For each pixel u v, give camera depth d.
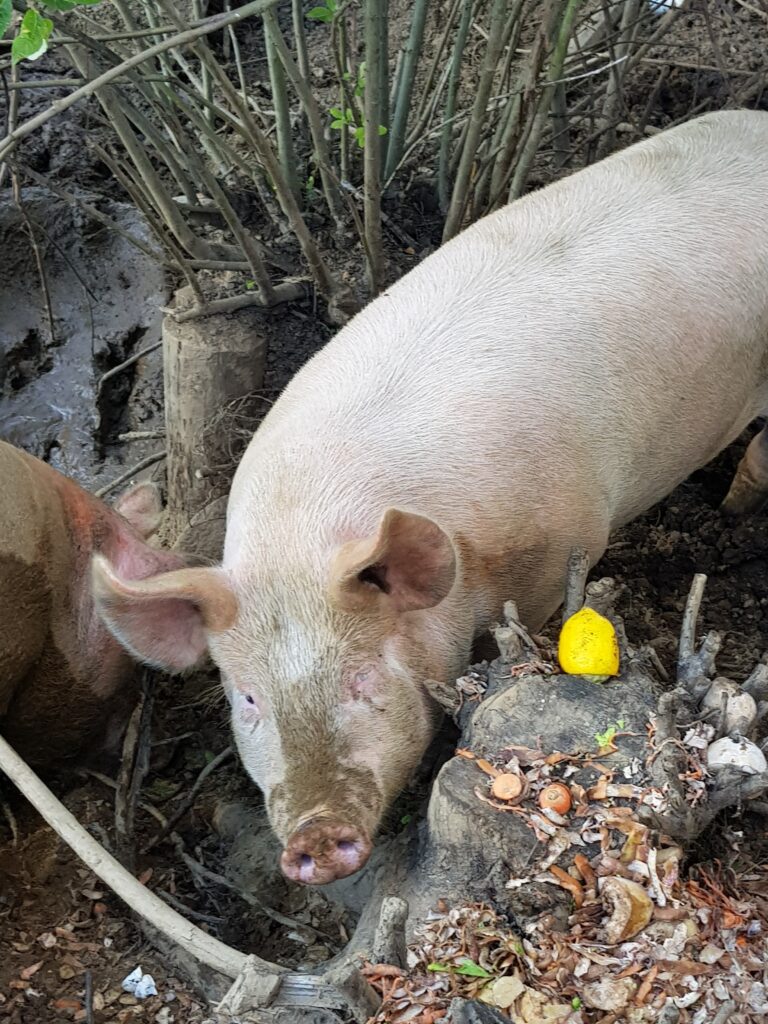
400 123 1.86
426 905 1.01
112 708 1.40
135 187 1.67
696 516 1.75
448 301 1.30
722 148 1.43
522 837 0.98
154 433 1.90
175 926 1.03
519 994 0.90
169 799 1.41
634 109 2.16
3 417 1.96
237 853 1.30
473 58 2.12
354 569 1.04
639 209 1.36
